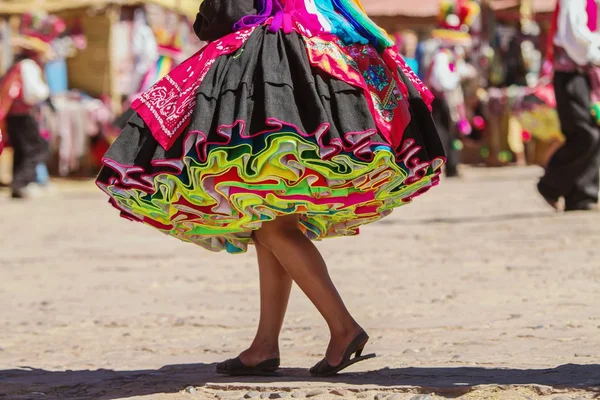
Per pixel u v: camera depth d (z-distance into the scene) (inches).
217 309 306.0
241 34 195.5
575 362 203.9
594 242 418.0
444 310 281.9
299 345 244.8
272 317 212.2
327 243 471.8
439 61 908.6
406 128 192.2
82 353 248.4
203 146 180.9
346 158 183.5
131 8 1012.5
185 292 343.6
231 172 184.7
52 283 378.6
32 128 866.8
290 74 187.9
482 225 513.7
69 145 997.8
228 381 203.3
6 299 343.6
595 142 527.8
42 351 252.1
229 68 189.5
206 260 433.4
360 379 199.2
